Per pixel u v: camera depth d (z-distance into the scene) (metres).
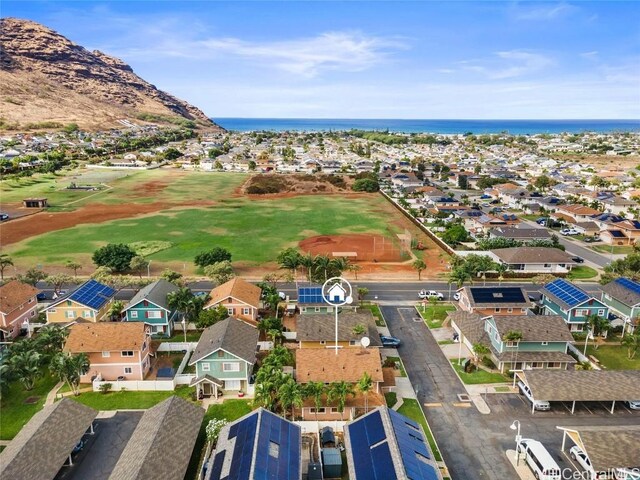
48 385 60.09
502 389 58.97
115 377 61.00
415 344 71.25
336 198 199.00
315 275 91.31
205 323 70.56
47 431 44.41
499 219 141.00
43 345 61.59
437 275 103.69
